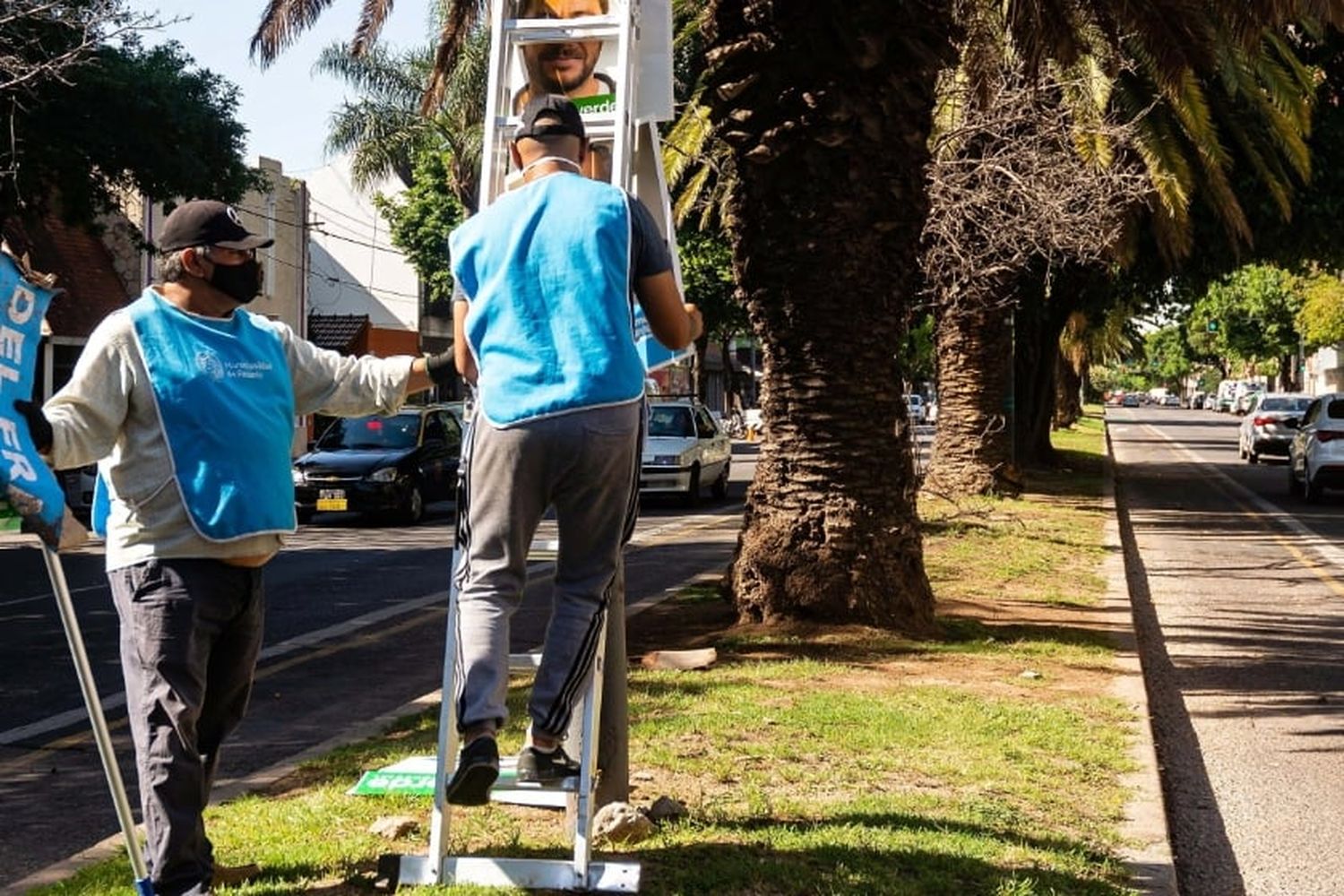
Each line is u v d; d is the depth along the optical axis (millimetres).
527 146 4301
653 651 9336
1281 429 37625
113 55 21359
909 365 51906
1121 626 11062
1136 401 163875
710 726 6906
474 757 3969
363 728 7344
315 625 11711
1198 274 28750
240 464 4113
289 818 5410
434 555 17250
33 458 3670
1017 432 31000
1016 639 10188
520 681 8523
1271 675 9922
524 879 4402
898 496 10141
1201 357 136750
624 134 4777
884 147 9633
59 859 5605
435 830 4492
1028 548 16312
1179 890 5336
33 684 9250
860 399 9945
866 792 5875
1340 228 26203
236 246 4176
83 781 6852
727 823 5320
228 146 23688
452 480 23953
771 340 10070
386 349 47781
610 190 4195
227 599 4141
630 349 4121
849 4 9352
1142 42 11922
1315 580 15500
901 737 6820
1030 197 17484
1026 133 18438
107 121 21359
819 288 9797
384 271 53469
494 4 5180
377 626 11609
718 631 10031
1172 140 20062
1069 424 57844
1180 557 17688
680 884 4578
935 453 23719
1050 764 6531
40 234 30281
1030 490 25312
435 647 10594
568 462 4043
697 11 18953
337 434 23422
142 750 4070
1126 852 5336
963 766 6383
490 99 5105
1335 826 6465
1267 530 21109
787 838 5129
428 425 23812
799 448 10047
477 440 4117
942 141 17500
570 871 4387
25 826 6078
